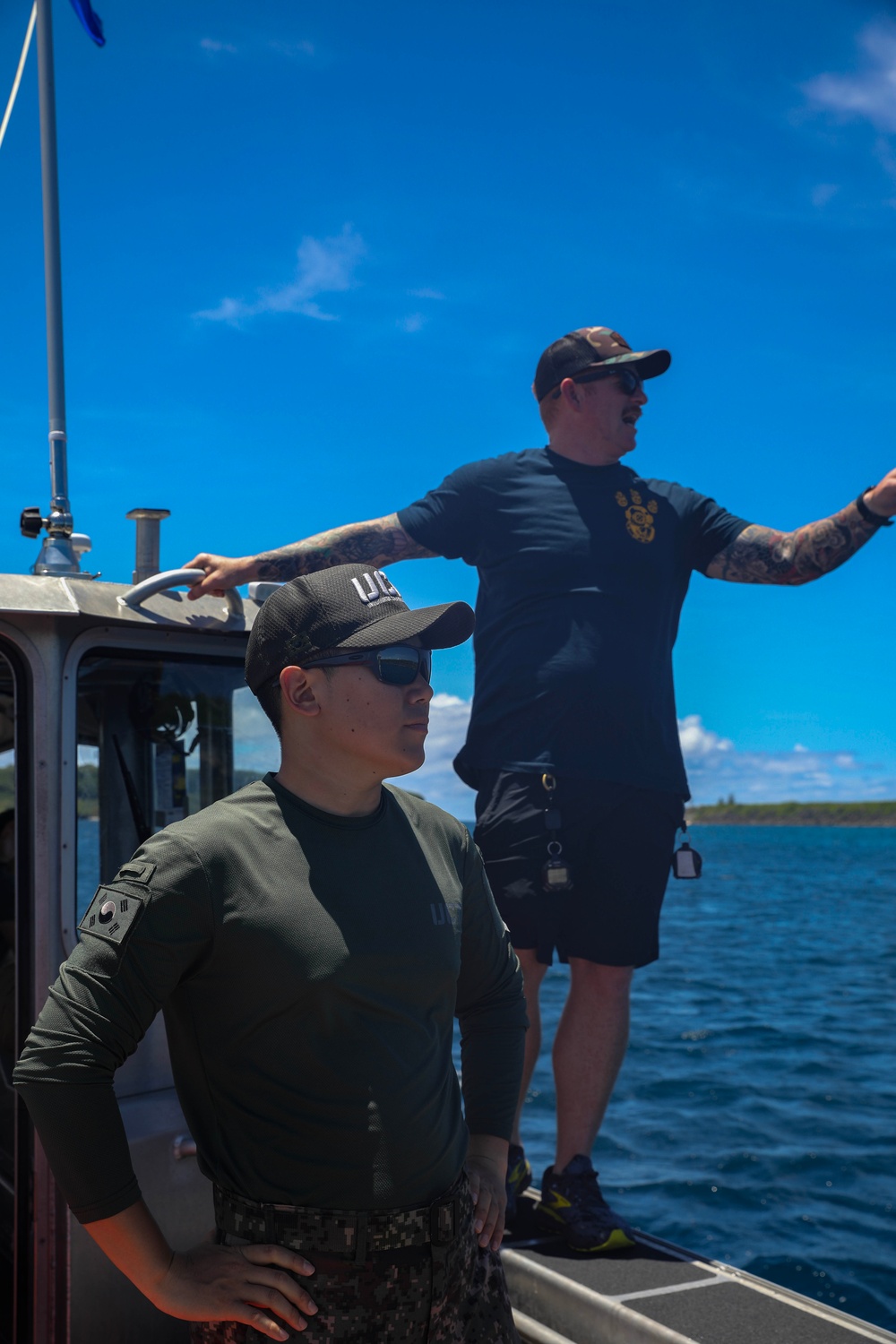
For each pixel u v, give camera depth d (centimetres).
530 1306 256
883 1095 1016
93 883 228
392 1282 141
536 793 284
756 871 6556
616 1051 287
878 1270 559
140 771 239
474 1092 176
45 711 223
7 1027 232
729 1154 801
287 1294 136
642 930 287
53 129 297
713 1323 227
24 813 224
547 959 285
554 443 309
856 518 276
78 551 251
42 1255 216
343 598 155
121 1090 226
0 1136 234
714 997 1773
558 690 285
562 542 293
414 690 155
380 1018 146
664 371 301
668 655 305
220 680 253
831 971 2108
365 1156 141
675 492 312
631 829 286
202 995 145
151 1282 137
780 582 296
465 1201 154
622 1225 268
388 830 159
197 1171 228
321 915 144
